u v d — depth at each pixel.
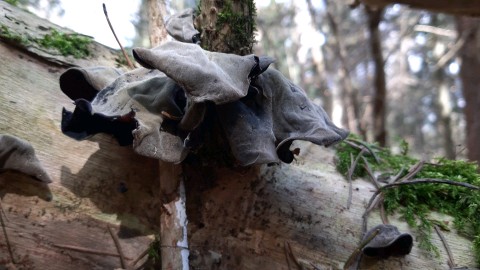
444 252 1.52
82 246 1.33
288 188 1.62
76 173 1.43
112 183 1.47
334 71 7.61
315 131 1.29
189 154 1.49
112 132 1.30
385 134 4.45
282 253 1.48
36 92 1.53
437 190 1.70
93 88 1.40
